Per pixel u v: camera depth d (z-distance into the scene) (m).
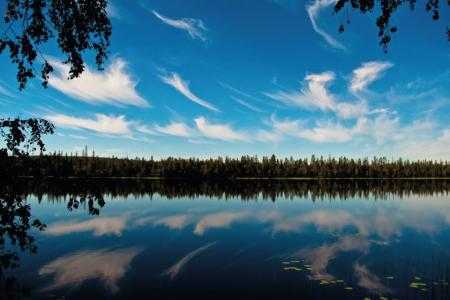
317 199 49.25
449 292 11.55
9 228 5.88
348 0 5.65
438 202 44.22
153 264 15.34
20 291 11.86
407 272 13.92
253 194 59.62
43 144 5.87
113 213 33.34
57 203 41.38
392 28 5.83
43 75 5.64
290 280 13.02
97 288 12.19
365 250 17.89
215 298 11.30
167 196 54.81
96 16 5.76
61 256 16.61
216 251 17.78
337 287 12.17
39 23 5.39
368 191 67.75
